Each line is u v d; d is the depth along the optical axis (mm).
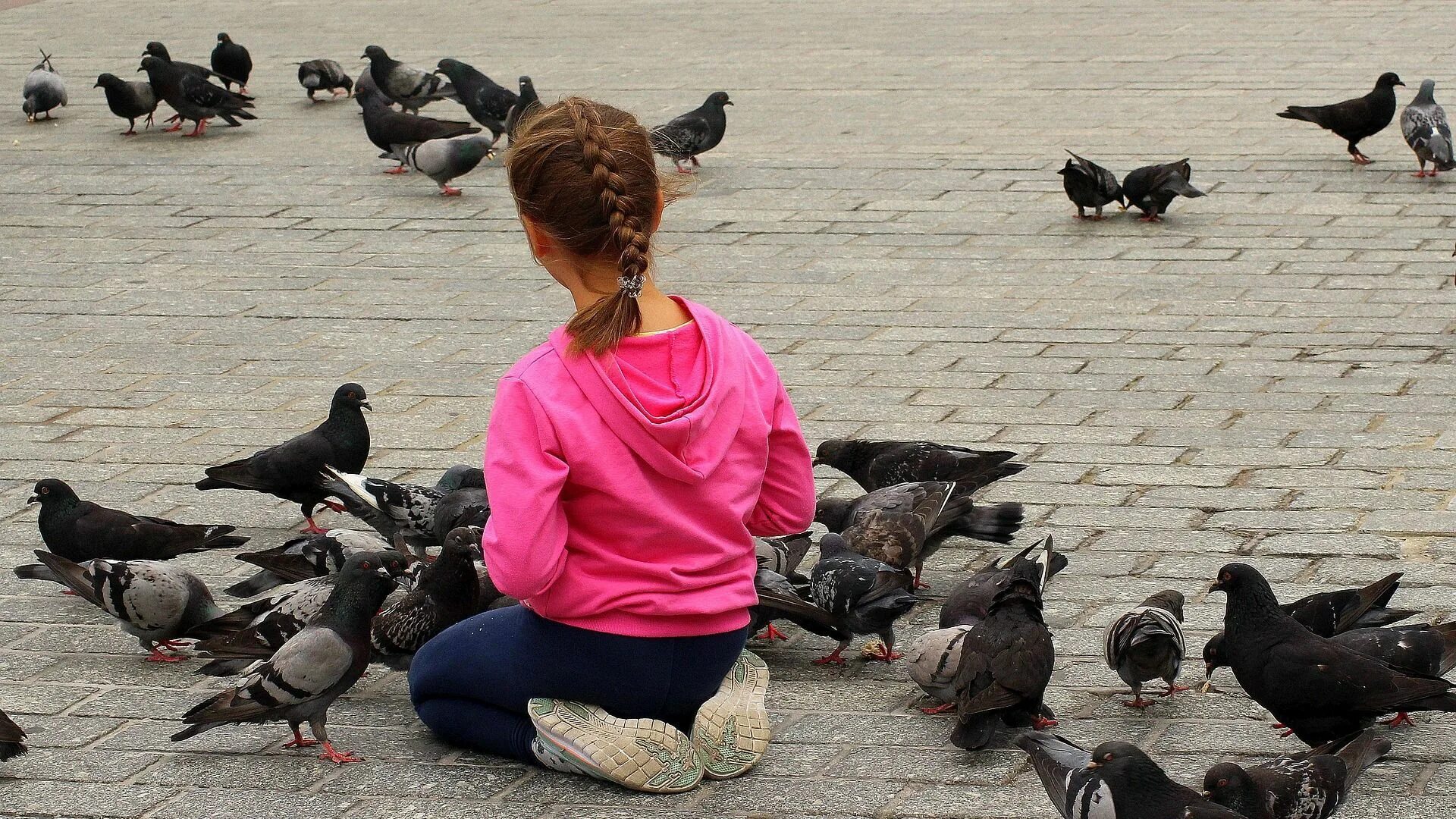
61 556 6887
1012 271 12375
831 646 6449
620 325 4488
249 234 14219
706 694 4910
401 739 5410
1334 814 4605
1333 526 7371
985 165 15812
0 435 9305
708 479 4648
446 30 24906
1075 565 7047
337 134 18344
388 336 11211
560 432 4488
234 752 5324
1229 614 5285
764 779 4980
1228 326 10773
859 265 12695
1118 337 10664
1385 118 15117
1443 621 6211
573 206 4500
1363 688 5004
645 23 25297
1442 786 4848
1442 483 7863
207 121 19125
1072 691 5781
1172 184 13383
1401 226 13164
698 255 13094
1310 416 8977
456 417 9508
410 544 7391
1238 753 5191
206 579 7230
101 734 5516
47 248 13836
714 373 4625
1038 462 8406
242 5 27797
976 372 10039
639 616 4656
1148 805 4223
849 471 7879
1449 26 22281
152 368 10602
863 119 18031
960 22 24609
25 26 25734
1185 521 7512
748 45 23016
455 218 14648
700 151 15789
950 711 5613
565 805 4797
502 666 4910
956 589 6098
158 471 8719
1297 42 21641
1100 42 22359
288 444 7938
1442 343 10195
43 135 18375
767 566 6578
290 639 5469
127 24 25734
